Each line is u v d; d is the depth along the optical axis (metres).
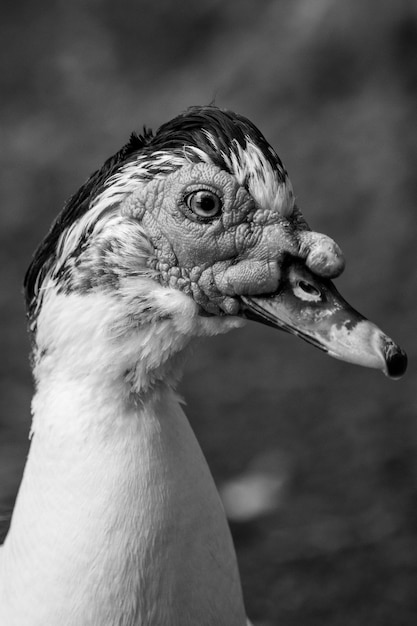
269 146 5.12
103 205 4.99
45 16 21.31
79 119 19.38
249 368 13.18
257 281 5.01
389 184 15.48
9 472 10.55
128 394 5.02
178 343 5.10
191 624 5.08
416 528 9.91
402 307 13.84
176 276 5.02
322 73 16.61
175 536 4.98
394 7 16.11
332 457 11.10
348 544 9.80
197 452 5.21
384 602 9.11
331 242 5.00
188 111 5.22
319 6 16.70
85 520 4.90
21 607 5.02
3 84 20.47
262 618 9.02
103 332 4.95
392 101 16.16
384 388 12.40
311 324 4.96
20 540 5.11
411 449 11.09
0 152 18.89
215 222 5.00
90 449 4.95
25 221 16.98
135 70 19.69
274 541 9.92
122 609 4.91
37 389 5.23
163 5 19.70
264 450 11.34
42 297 5.14
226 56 17.97
